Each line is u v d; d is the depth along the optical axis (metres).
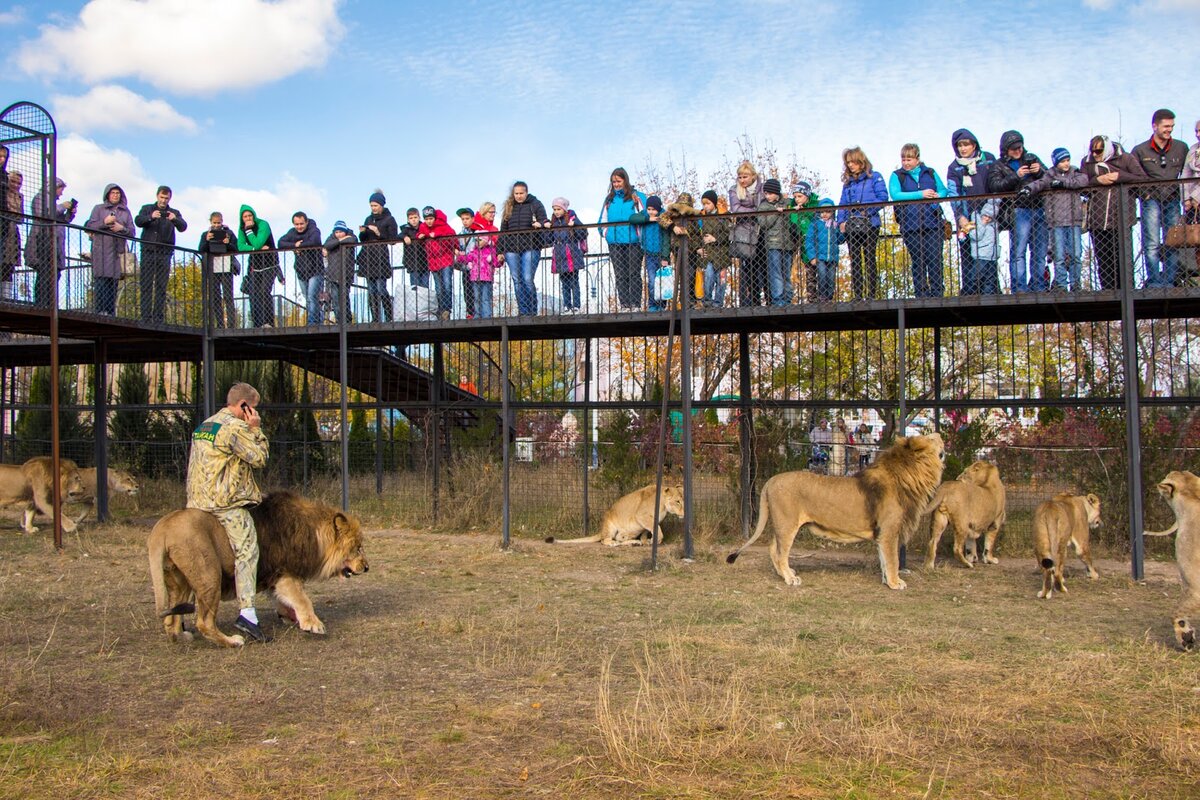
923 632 7.93
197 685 6.53
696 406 13.58
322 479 18.48
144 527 15.11
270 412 19.16
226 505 7.59
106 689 6.42
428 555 12.55
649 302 13.05
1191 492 7.19
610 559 12.21
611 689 6.36
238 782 4.75
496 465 16.00
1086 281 11.73
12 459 21.48
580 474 15.74
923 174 11.76
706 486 15.05
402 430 22.22
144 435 20.50
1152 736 5.25
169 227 14.76
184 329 14.57
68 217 14.21
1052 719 5.60
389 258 14.42
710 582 10.51
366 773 4.87
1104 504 12.87
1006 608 8.98
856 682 6.42
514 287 13.68
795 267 13.93
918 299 11.16
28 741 5.37
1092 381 13.78
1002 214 11.45
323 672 6.86
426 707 5.99
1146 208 10.94
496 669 6.89
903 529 10.16
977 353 16.67
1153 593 9.70
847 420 17.41
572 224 13.09
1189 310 11.98
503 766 4.96
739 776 4.77
